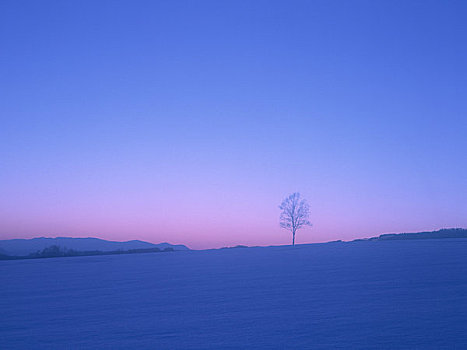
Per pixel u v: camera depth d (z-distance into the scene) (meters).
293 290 11.88
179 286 13.92
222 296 11.31
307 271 17.22
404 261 19.48
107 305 10.68
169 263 26.33
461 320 7.47
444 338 6.41
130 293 12.72
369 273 15.20
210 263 24.88
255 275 16.50
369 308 8.79
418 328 7.03
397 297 9.95
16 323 8.84
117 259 34.25
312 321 7.82
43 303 11.44
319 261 22.62
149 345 6.74
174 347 6.56
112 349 6.62
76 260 35.38
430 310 8.37
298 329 7.27
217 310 9.33
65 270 23.31
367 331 6.95
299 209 52.09
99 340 7.17
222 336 7.06
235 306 9.72
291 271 17.61
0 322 9.01
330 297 10.36
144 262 28.72
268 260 25.59
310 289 11.91
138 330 7.74
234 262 24.88
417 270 15.35
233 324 7.88
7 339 7.49
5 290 14.66
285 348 6.23
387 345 6.16
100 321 8.70
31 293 13.63
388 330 6.98
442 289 10.82
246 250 43.53
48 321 8.93
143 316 9.02
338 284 12.67
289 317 8.25
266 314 8.65
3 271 23.91
